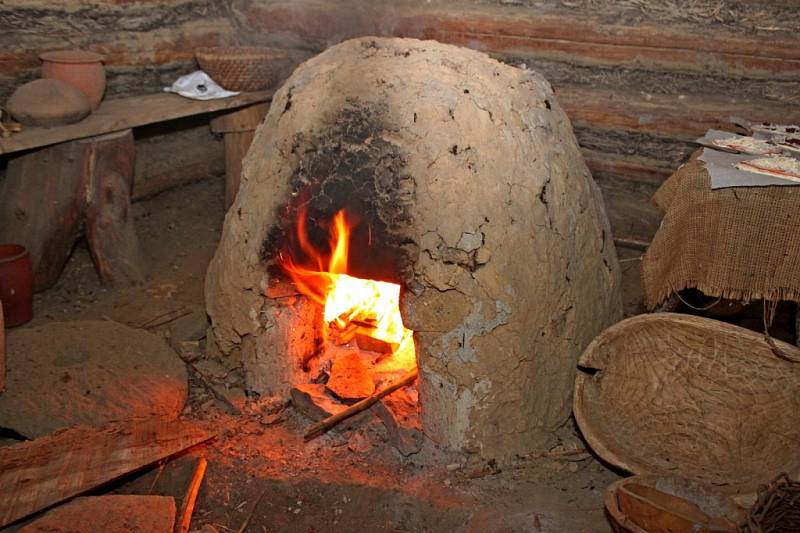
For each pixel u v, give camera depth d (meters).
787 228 2.83
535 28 4.52
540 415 3.09
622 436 3.00
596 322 3.28
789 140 3.41
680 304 3.97
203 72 4.85
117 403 3.19
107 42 4.59
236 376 3.44
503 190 2.91
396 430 3.04
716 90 4.29
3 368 3.22
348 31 5.03
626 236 4.74
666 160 4.50
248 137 4.98
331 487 2.88
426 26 4.78
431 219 2.82
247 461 3.01
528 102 3.20
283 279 3.10
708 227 2.95
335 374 3.31
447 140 2.88
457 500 2.84
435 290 2.86
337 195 2.87
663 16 4.26
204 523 2.77
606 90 4.51
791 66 4.07
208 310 3.40
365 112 2.93
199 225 5.10
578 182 3.26
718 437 2.96
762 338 2.98
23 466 2.77
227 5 5.39
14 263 3.82
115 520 2.58
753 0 4.06
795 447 2.79
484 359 2.93
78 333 3.61
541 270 2.98
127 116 4.19
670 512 2.44
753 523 2.34
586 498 2.88
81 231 4.27
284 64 4.91
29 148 3.92
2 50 4.10
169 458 2.96
